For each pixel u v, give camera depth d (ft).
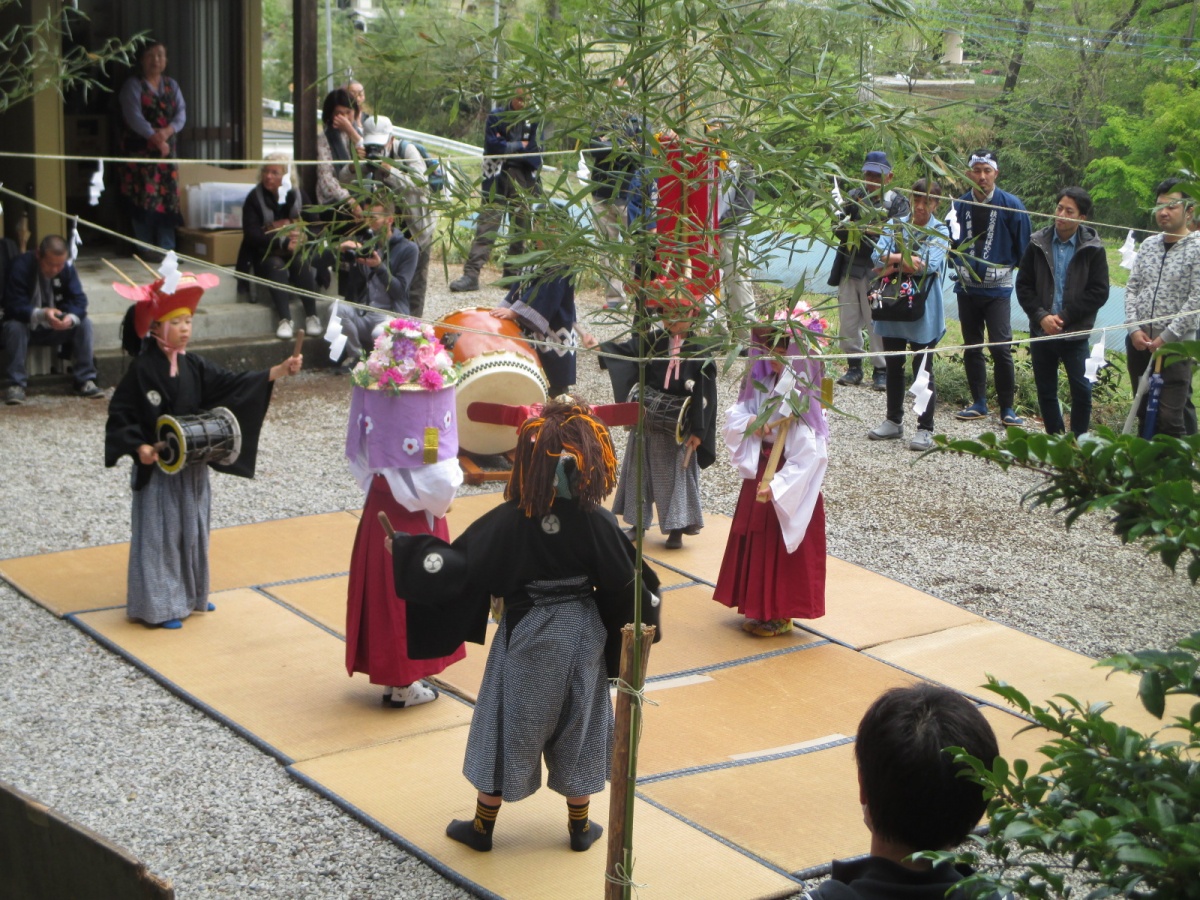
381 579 17.63
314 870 14.29
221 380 20.49
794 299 9.04
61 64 27.37
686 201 9.07
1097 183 49.60
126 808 15.43
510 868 14.30
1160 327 27.91
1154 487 5.82
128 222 40.09
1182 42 50.11
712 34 8.72
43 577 22.56
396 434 17.04
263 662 19.72
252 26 41.24
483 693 14.39
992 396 37.29
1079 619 22.95
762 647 21.07
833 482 30.55
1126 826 5.78
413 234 10.28
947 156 9.91
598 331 33.42
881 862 7.32
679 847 14.80
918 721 7.35
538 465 13.39
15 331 32.89
